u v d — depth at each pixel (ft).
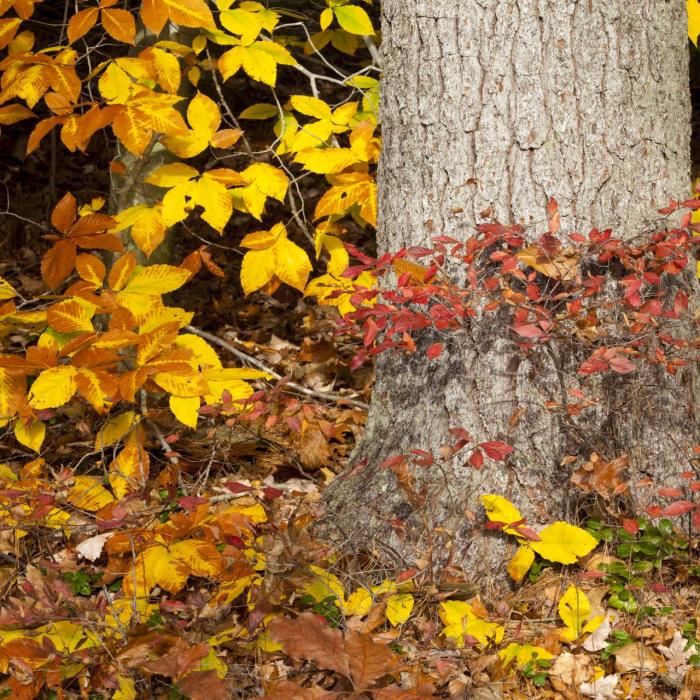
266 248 12.28
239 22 12.35
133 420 11.97
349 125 12.93
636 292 9.48
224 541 10.20
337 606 9.58
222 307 20.66
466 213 10.51
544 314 9.45
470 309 9.82
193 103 12.10
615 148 10.28
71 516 11.27
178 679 8.19
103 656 8.74
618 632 9.37
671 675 8.86
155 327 11.12
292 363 16.94
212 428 14.51
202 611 9.18
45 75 11.01
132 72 11.16
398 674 8.59
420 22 10.54
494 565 10.23
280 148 12.96
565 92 10.19
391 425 11.00
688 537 10.44
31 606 9.57
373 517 10.71
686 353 10.60
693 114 27.50
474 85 10.34
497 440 10.44
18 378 10.78
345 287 12.43
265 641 9.20
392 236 11.10
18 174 25.05
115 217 12.38
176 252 23.09
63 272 11.20
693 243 10.23
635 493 10.52
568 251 9.62
